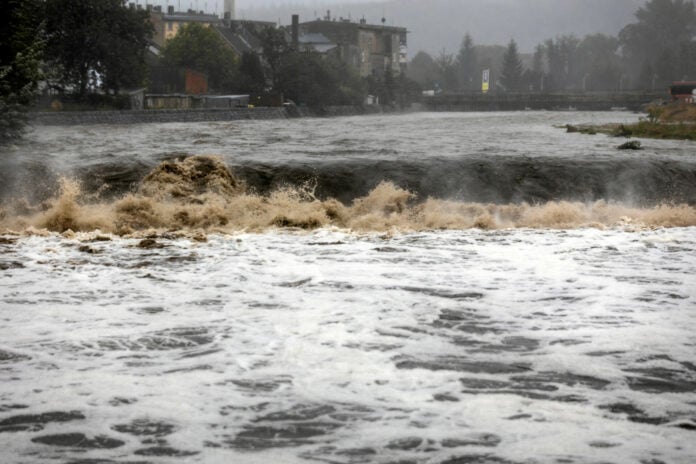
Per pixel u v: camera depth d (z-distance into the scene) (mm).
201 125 102500
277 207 28938
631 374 9883
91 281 15766
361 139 65250
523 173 36812
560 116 165875
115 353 10688
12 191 33656
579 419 8312
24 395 8953
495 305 13797
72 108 111438
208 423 8211
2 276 16203
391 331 11898
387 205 30641
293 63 171500
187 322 12383
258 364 10141
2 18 50312
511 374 9844
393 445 7660
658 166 38094
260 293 14648
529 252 20109
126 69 118250
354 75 198125
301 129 89250
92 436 7875
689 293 14844
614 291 15000
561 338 11586
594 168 37312
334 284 15555
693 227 27203
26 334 11648
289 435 7914
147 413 8453
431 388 9273
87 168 36312
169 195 32031
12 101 50938
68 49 113562
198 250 20016
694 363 10367
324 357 10453
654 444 7668
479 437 7836
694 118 101375
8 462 7305
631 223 28547
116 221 26812
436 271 17172
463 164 37125
